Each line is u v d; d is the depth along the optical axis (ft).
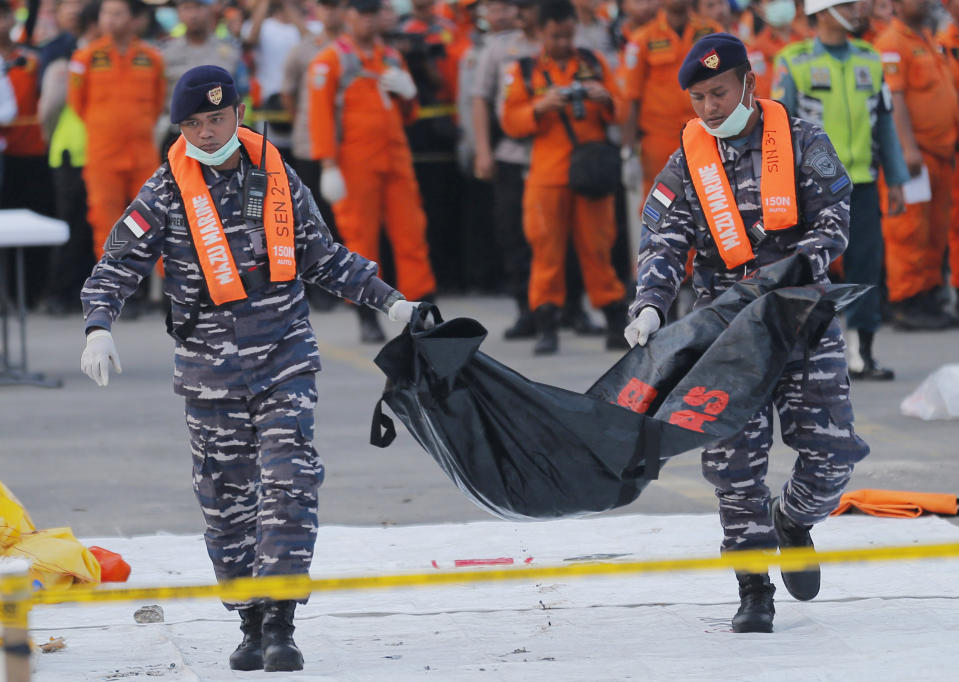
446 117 178.91
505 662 57.00
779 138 58.95
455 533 78.69
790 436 60.03
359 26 140.15
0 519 70.95
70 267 178.60
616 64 150.41
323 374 134.31
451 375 53.93
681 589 67.72
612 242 138.92
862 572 69.21
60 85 170.50
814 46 115.85
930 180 143.64
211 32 167.32
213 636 61.77
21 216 131.13
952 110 141.69
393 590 68.64
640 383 58.85
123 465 99.04
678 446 55.42
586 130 134.00
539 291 138.62
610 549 75.00
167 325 56.80
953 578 67.82
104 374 53.78
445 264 188.24
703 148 59.88
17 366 140.77
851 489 87.35
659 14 136.77
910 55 138.92
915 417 107.55
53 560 68.33
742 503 60.49
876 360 129.90
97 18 168.04
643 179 139.13
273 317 56.18
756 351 56.59
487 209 184.55
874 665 54.13
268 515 55.16
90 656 58.70
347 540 77.56
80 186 173.37
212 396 56.24
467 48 173.88
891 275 147.43
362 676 54.49
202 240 55.36
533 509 56.24
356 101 140.36
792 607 64.08
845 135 115.14
